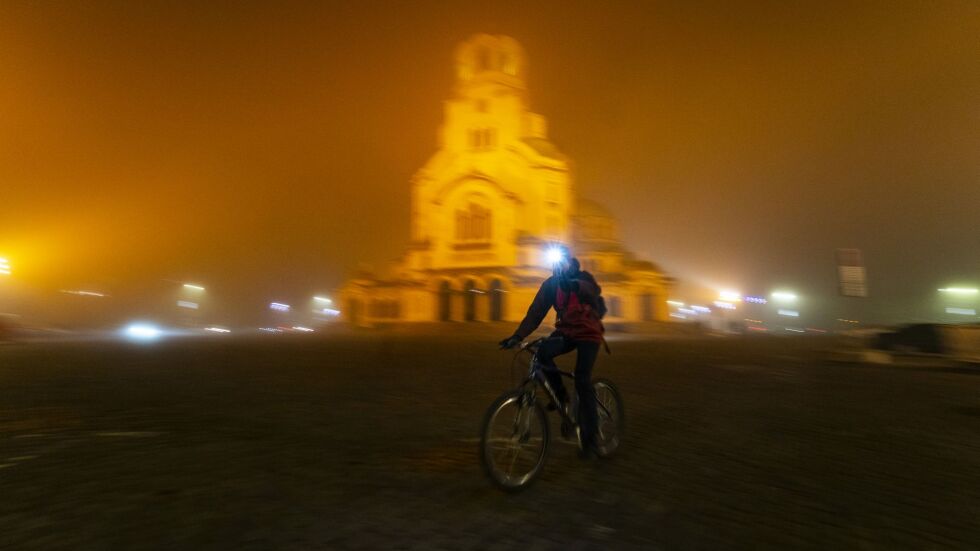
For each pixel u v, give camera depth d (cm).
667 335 4281
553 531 379
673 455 581
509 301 4656
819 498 453
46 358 1677
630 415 796
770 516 413
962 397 969
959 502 446
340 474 493
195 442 599
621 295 5019
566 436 529
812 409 847
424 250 5100
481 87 5275
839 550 359
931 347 1584
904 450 605
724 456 578
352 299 5409
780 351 2125
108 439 610
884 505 438
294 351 2044
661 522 399
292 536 361
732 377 1249
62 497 424
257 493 438
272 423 708
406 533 370
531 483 470
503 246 4891
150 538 354
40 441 599
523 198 5119
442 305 4919
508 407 475
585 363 521
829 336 4109
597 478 499
